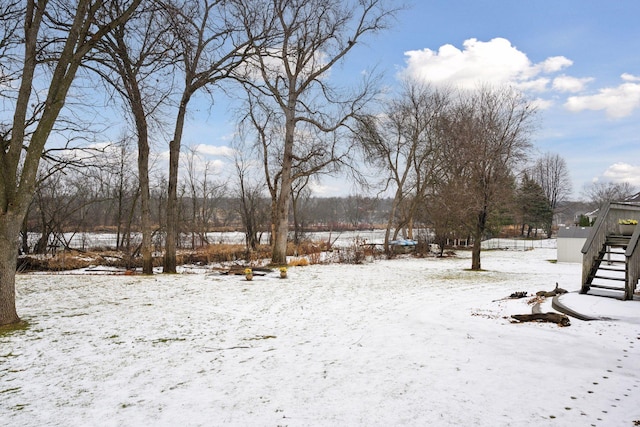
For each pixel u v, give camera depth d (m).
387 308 10.16
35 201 29.52
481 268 21.83
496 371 5.32
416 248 32.78
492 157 20.33
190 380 5.28
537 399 4.45
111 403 4.59
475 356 5.95
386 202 53.16
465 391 4.71
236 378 5.34
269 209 42.84
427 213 36.72
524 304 9.80
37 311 9.21
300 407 4.41
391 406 4.37
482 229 21.22
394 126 33.09
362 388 4.90
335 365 5.78
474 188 21.17
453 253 32.53
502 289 13.54
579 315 7.71
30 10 8.13
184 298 11.20
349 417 4.14
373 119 20.81
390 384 4.99
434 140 33.94
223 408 4.42
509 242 49.25
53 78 8.12
